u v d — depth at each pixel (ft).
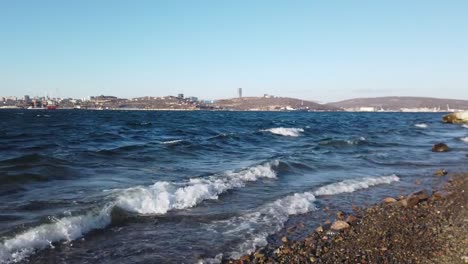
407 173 55.88
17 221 26.89
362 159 67.97
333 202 37.76
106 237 25.86
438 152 81.92
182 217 30.71
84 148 71.15
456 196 40.09
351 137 110.93
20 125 140.36
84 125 145.69
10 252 22.00
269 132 114.93
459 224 29.73
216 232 27.63
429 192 43.04
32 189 37.47
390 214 33.22
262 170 49.83
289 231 28.48
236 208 33.76
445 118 224.53
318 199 38.68
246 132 115.24
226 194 38.34
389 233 28.07
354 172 55.21
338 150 78.74
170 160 59.93
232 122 195.62
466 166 63.31
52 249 23.34
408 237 27.09
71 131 113.60
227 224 29.43
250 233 27.58
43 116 232.94
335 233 28.12
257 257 23.32
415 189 44.83
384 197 40.63
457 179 50.67
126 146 69.87
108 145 78.02
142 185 40.04
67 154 59.21
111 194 34.50
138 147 70.13
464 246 24.82
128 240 25.49
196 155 66.80
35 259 21.83
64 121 175.01
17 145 74.54
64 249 23.49
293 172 52.44
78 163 52.90
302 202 36.45
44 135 98.22
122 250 23.84
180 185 38.58
